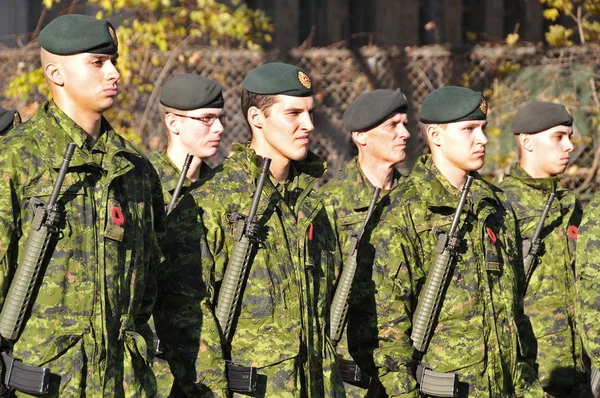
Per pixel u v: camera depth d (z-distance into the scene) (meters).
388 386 11.60
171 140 17.12
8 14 28.38
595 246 11.17
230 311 10.28
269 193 10.61
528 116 17.36
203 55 26.19
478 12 29.31
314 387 10.61
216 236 10.38
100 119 9.76
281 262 10.51
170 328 10.25
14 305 8.93
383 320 11.82
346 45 29.22
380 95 15.42
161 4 25.89
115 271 9.43
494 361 12.02
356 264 12.16
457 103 12.48
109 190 9.52
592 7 26.95
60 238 9.14
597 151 25.75
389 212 12.12
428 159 12.70
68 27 9.41
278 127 10.68
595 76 25.91
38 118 9.45
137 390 9.51
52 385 9.01
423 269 11.98
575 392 16.59
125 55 25.73
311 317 10.66
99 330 9.25
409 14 29.25
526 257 16.41
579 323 11.29
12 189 9.07
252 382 10.11
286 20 29.17
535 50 25.95
